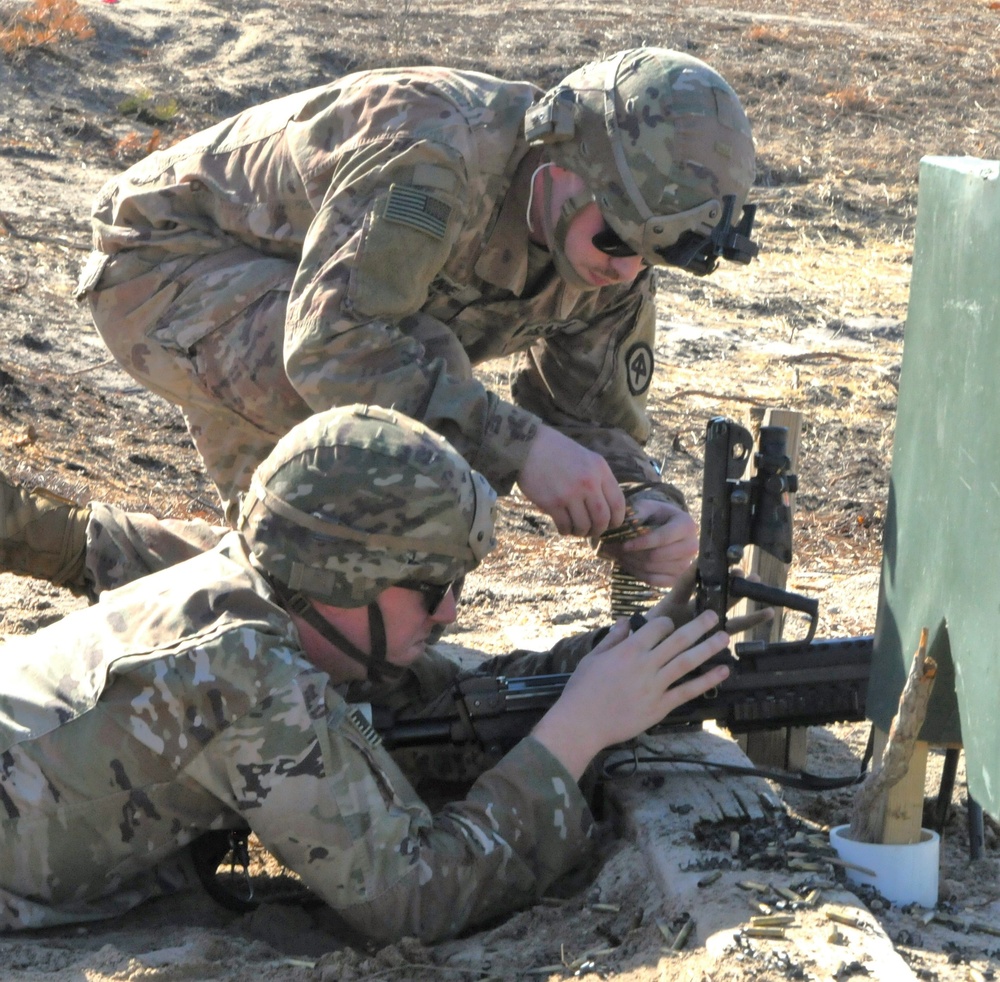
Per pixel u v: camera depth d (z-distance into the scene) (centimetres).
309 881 455
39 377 1352
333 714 455
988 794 401
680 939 427
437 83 571
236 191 625
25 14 2872
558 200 563
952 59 3528
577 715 498
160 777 455
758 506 506
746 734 627
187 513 1077
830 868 465
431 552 466
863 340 1988
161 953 446
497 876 476
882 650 484
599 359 653
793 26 3759
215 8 3294
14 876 462
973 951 433
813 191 2733
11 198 2023
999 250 400
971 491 415
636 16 3703
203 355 627
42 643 481
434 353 562
